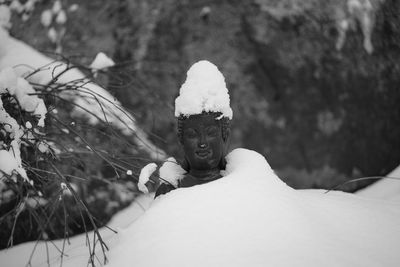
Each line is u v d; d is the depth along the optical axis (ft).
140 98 15.47
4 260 12.75
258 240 7.01
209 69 8.55
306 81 15.57
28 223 13.51
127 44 16.10
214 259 6.70
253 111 15.26
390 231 8.08
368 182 15.53
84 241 13.20
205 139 8.46
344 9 16.43
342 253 7.11
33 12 17.54
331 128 15.48
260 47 15.70
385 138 16.01
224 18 16.03
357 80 15.96
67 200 13.64
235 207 7.44
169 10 16.28
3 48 15.85
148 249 6.98
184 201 7.53
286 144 15.23
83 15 16.94
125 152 14.24
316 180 15.24
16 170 9.75
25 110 11.41
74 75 14.97
